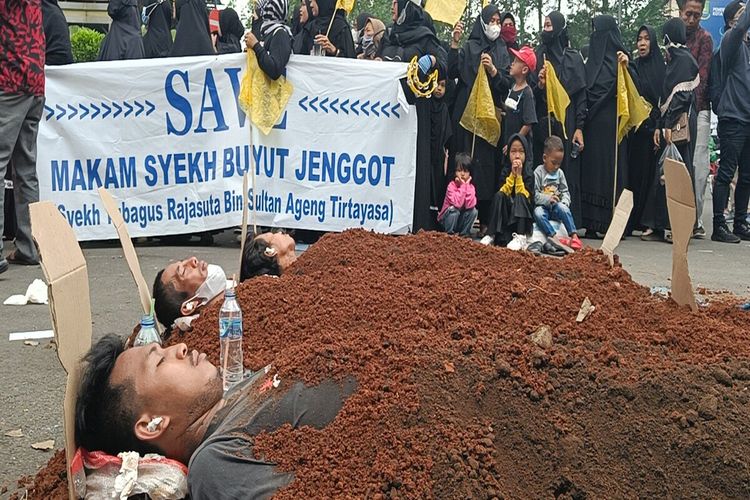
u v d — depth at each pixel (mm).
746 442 2164
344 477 2076
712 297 5066
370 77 7801
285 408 2262
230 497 2127
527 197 8047
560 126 8812
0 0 5855
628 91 8773
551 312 3035
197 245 8094
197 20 8445
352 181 7930
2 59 5980
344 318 3141
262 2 7824
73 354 2297
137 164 7590
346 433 2160
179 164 7660
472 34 8844
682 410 2248
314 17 8609
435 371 2270
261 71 7699
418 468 2049
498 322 2955
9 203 7977
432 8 8914
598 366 2383
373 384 2238
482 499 2025
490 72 8461
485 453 2090
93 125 7469
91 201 7551
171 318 3639
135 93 7512
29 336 4656
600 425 2213
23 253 6652
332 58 7766
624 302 3248
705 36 9508
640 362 2461
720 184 9242
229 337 3068
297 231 8312
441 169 8484
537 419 2205
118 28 8859
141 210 7652
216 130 7719
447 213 8141
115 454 2371
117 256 7270
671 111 8758
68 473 2217
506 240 8219
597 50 9055
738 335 2924
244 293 3506
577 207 9055
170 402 2334
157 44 9609
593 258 3939
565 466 2129
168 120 7602
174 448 2373
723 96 9125
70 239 2352
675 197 3291
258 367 2930
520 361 2346
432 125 8328
